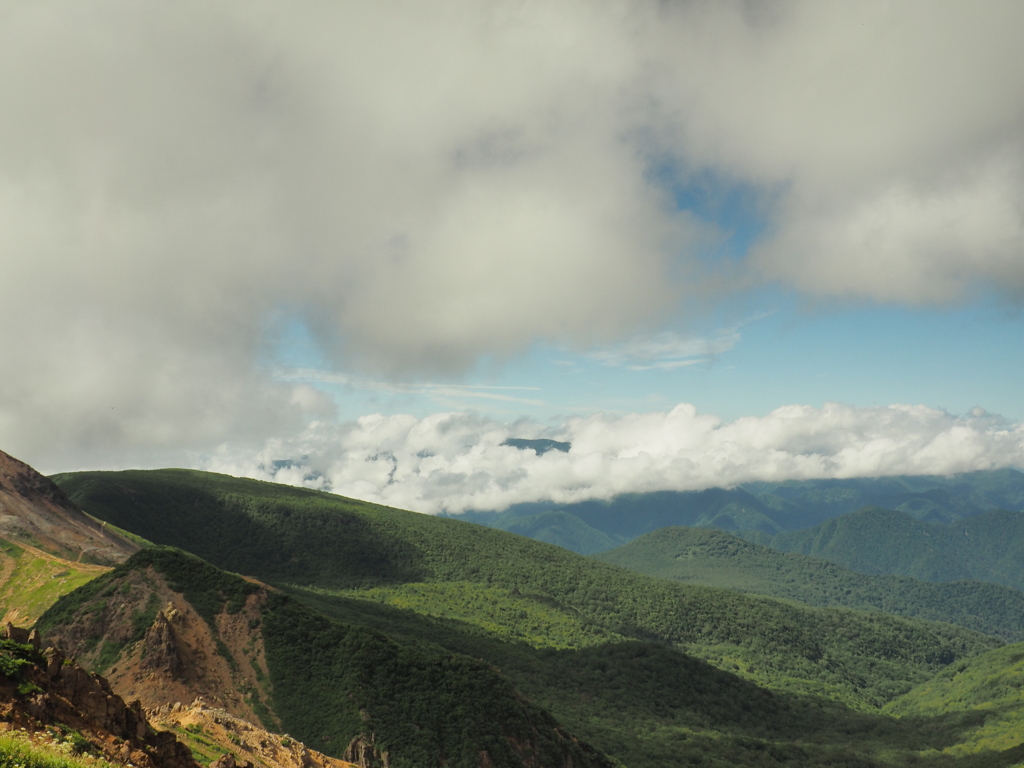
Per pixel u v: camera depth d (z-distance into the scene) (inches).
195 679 5575.8
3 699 1802.4
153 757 2030.0
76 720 1923.0
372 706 5792.3
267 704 5669.3
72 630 5920.3
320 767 3902.6
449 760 5669.3
